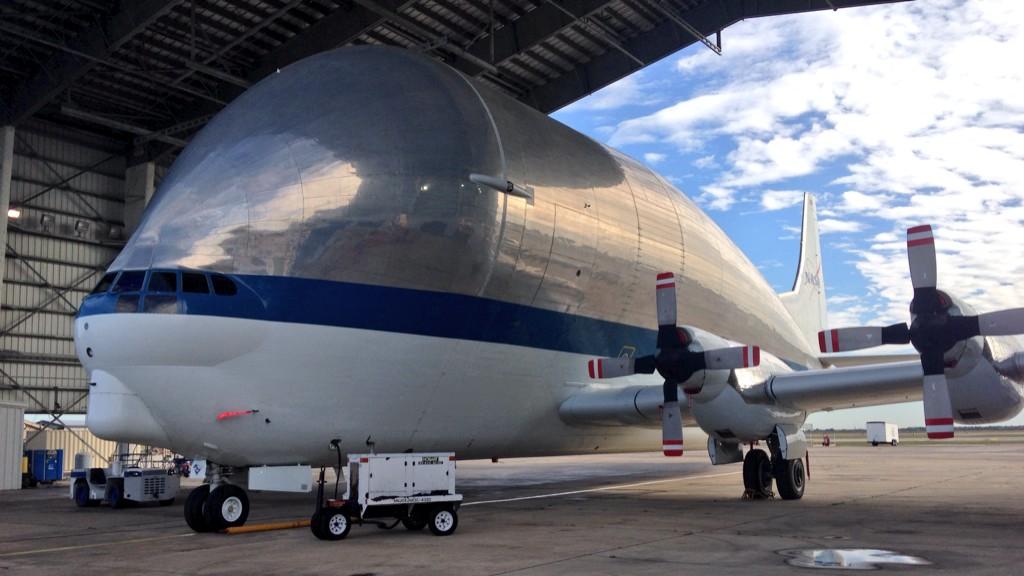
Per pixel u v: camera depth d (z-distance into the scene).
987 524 11.65
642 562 8.56
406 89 13.75
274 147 12.55
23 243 29.47
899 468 27.45
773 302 21.97
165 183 12.95
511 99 15.82
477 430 14.27
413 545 10.09
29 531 12.95
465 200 13.34
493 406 14.28
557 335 15.15
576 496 17.36
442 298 13.13
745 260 21.42
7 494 22.66
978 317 11.21
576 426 15.86
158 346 10.98
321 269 12.09
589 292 15.68
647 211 17.58
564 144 16.17
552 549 9.55
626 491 18.70
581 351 15.73
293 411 11.90
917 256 11.67
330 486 21.44
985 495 16.45
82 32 24.61
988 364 11.52
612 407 14.94
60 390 30.34
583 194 15.86
